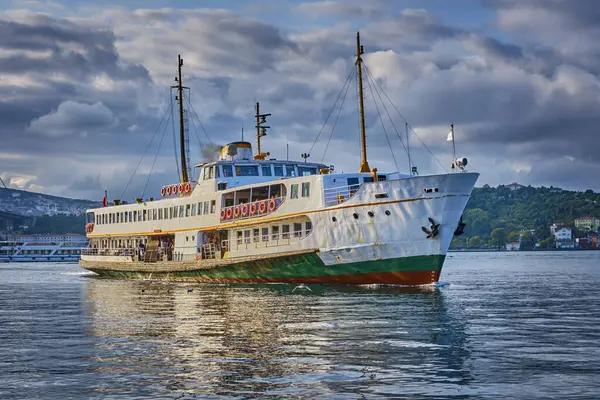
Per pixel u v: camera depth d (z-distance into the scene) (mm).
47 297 50938
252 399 18641
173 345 26594
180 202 66562
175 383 20391
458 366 22000
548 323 31594
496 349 24781
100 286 63625
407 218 47375
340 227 50281
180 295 49281
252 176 63312
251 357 23922
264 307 39031
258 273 56688
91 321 34594
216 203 61312
